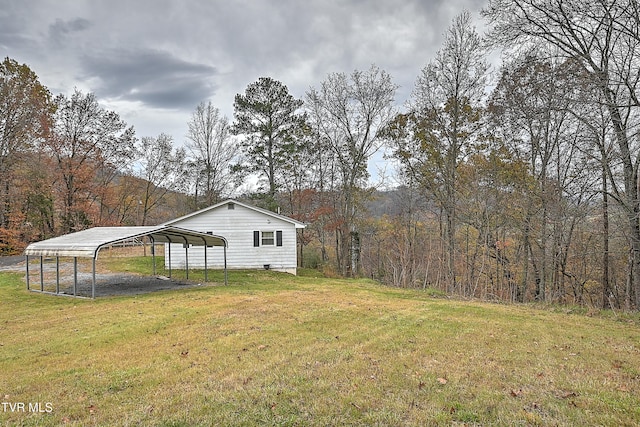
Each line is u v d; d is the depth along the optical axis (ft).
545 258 59.77
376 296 45.14
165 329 27.25
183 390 16.17
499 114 57.67
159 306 36.19
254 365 19.24
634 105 37.22
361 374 17.76
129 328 27.55
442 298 48.08
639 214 41.22
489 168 66.95
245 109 98.94
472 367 18.81
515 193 64.49
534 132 61.67
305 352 21.35
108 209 112.78
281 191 103.96
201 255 71.00
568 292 64.23
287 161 100.63
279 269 72.69
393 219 100.42
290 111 100.83
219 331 26.48
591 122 43.50
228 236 71.51
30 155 89.20
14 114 85.81
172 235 52.70
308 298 41.32
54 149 92.94
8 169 88.02
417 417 13.41
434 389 15.97
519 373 18.03
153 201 127.44
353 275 89.51
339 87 85.76
